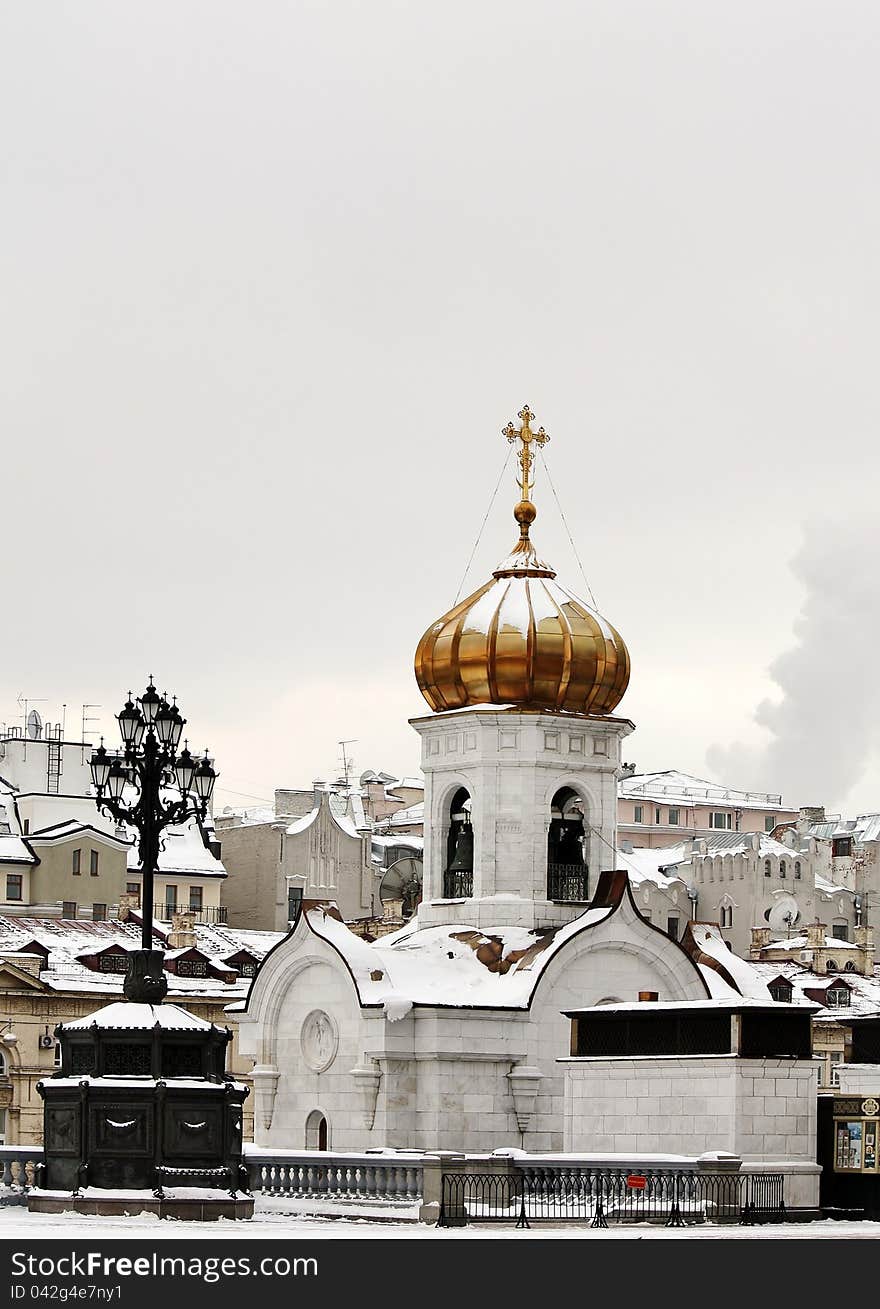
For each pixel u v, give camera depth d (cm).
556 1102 10962
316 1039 11338
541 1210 8394
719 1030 9350
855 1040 10175
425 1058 10869
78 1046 7994
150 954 8194
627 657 11925
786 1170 8950
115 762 8562
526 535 12194
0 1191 8562
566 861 11781
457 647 11762
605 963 11212
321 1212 8762
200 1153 7912
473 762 11681
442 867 11862
